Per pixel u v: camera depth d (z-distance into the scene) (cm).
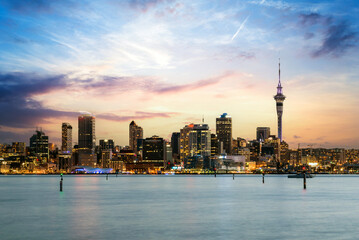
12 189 19038
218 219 7662
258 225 6912
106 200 12075
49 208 9662
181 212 8806
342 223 7119
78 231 6344
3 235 6012
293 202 11188
